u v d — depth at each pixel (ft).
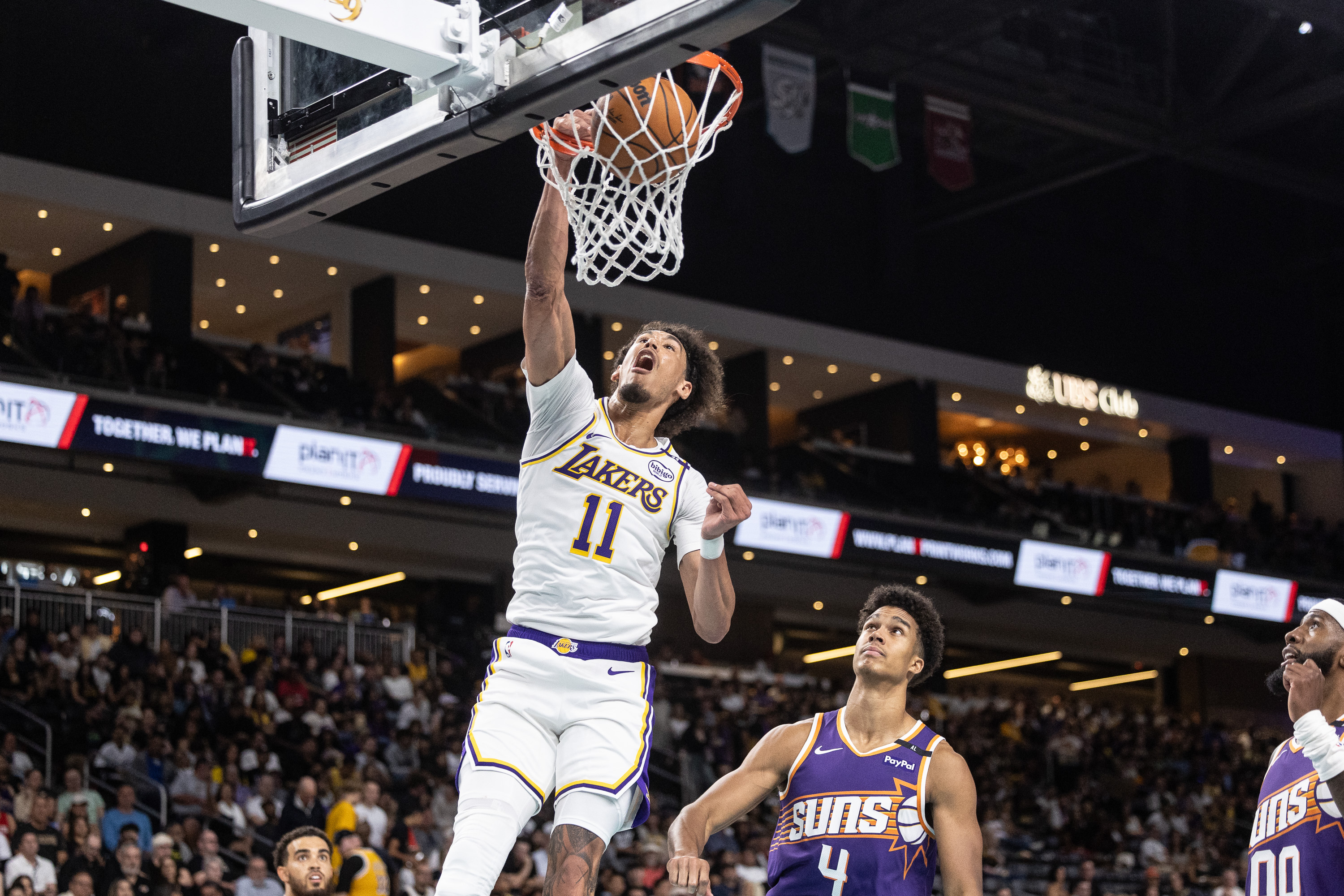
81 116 77.51
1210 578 101.91
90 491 73.67
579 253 12.43
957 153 90.12
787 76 82.69
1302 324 124.98
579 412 12.57
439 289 89.40
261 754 54.39
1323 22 77.56
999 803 75.66
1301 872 13.92
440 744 60.54
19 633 58.03
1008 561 94.27
